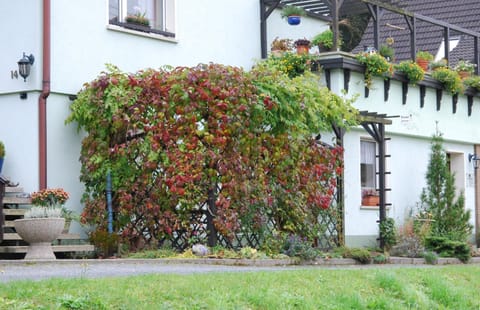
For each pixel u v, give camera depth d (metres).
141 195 16.19
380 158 20.78
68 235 15.65
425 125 23.55
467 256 20.03
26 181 16.36
